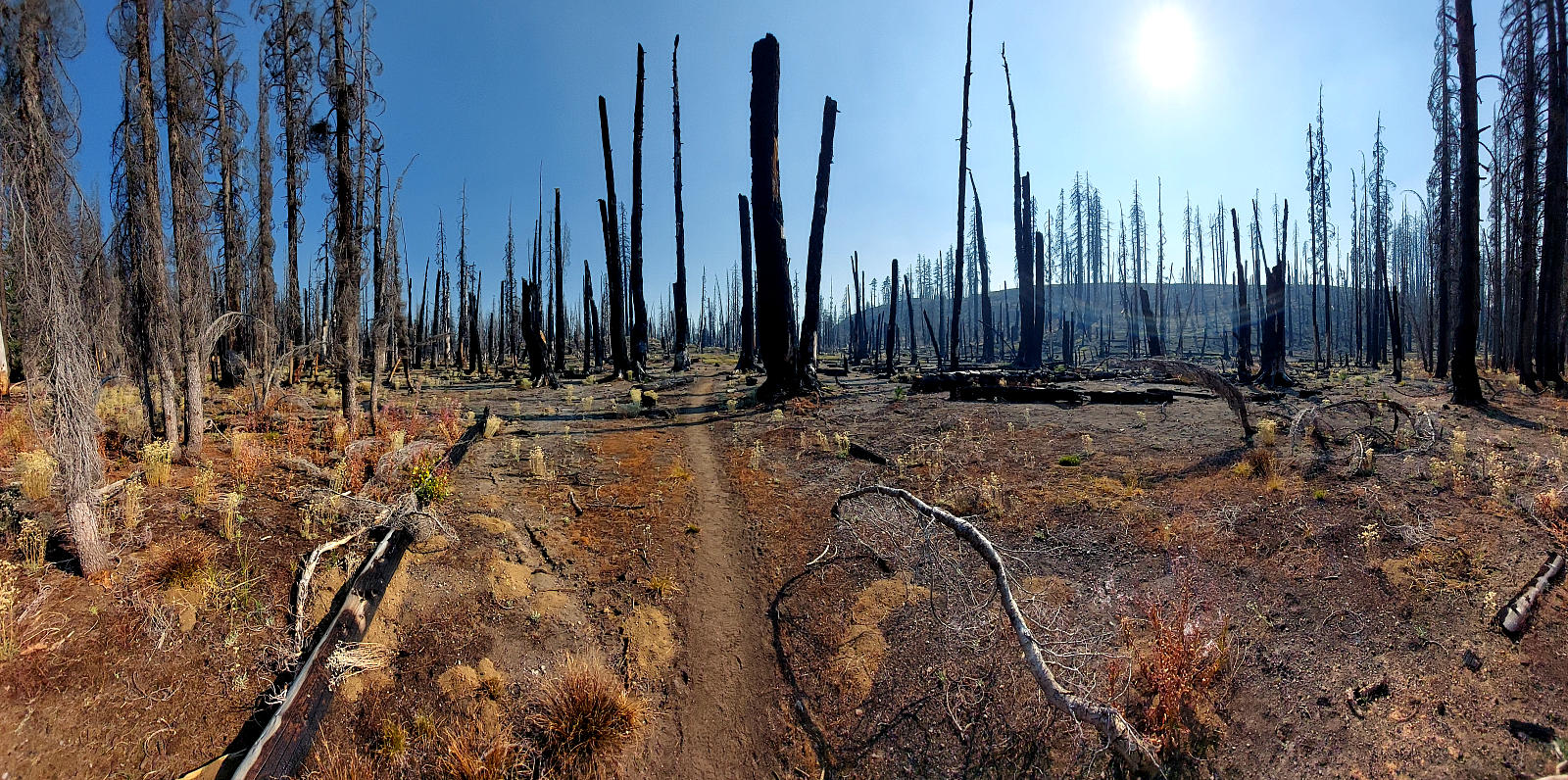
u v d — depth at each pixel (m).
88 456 5.02
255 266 16.72
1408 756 3.97
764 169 15.70
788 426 12.46
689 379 22.44
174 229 7.71
